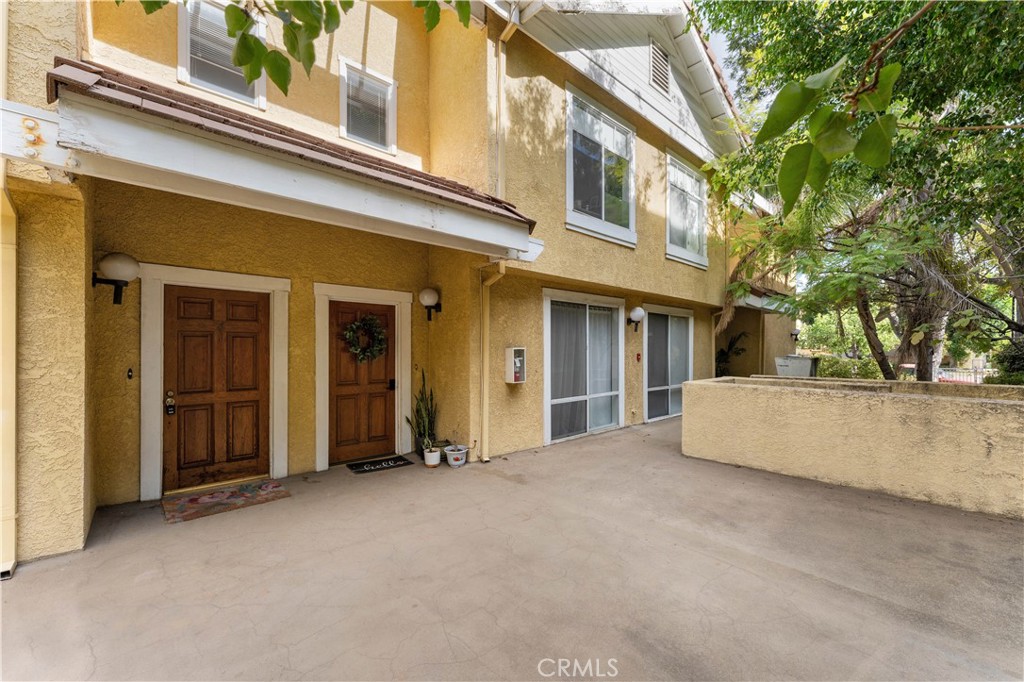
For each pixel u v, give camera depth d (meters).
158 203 4.62
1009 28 3.25
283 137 3.73
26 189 3.16
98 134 2.65
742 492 4.91
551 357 7.32
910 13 3.94
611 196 7.45
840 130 0.97
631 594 2.92
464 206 4.52
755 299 12.02
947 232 6.59
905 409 4.74
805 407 5.40
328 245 5.80
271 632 2.53
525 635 2.51
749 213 10.86
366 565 3.28
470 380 6.12
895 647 2.42
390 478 5.41
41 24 2.99
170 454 4.79
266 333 5.41
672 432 8.26
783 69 5.29
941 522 4.07
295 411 5.53
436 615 2.69
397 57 6.41
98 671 2.23
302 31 1.41
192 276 4.81
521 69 5.95
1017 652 2.38
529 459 6.30
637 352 9.12
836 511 4.34
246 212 5.18
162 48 4.64
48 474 3.35
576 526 3.99
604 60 6.98
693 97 9.51
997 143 4.40
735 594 2.92
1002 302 10.75
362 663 2.30
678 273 9.23
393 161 6.32
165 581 3.05
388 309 6.49
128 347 4.48
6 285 3.14
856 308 9.40
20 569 3.18
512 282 6.62
